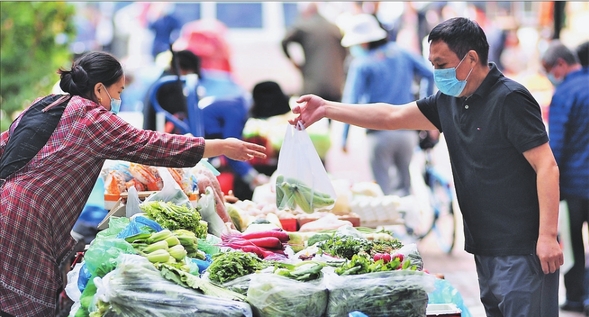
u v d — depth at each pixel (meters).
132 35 22.06
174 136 7.23
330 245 7.25
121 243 6.39
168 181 7.96
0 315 7.00
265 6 22.88
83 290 6.43
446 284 7.62
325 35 19.52
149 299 5.82
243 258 6.29
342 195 10.66
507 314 7.06
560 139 12.05
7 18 19.56
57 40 20.45
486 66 7.04
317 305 5.85
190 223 7.36
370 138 16.80
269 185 11.28
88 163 7.16
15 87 19.84
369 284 5.88
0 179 7.09
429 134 16.92
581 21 17.22
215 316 5.76
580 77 12.02
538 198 6.83
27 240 7.01
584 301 12.33
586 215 12.20
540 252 6.75
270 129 14.99
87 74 7.25
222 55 18.38
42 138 7.08
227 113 14.77
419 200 18.55
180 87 14.09
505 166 6.96
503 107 6.87
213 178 9.13
